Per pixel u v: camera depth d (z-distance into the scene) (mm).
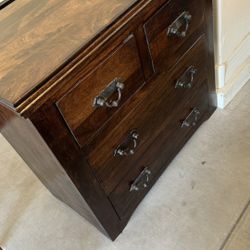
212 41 1254
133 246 1213
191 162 1398
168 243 1195
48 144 779
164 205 1295
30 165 1183
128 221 1278
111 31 778
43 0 929
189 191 1313
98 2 848
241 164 1345
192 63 1188
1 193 1497
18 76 710
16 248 1303
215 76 1442
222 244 1150
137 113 1021
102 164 984
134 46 872
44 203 1417
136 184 1178
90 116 850
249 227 1168
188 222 1230
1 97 674
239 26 1389
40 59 737
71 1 887
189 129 1404
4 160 1633
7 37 834
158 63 1000
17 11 920
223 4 1200
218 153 1400
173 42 1019
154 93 1053
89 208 1042
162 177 1379
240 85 1605
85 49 743
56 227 1328
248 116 1495
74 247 1256
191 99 1300
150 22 882
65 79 722
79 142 859
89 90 805
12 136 974
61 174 936
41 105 703
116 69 853
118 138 995
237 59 1501
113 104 868
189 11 1020
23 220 1378
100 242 1248
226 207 1238
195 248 1163
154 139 1182
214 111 1555
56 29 809
